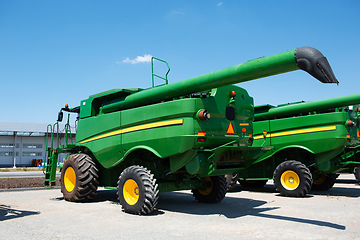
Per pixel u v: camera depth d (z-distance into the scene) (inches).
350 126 326.6
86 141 298.2
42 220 205.0
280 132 373.1
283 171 344.2
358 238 159.3
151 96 247.4
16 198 315.3
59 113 346.0
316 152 343.3
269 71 179.2
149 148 235.5
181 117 218.5
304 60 163.5
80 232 172.7
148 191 223.0
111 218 212.2
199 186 277.7
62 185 301.6
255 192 385.4
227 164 249.4
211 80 206.2
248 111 260.8
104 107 289.4
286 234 167.5
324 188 394.9
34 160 1551.4
